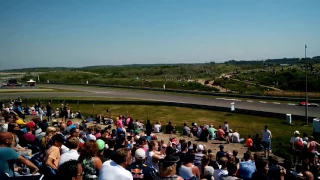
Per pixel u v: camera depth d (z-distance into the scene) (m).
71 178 3.91
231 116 37.69
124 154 5.20
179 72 125.19
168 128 26.92
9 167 5.36
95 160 6.17
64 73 136.88
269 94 56.16
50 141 8.62
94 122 32.38
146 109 44.41
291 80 75.25
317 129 26.72
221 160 8.16
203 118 37.34
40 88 76.75
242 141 23.27
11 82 88.00
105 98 53.41
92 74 132.75
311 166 10.07
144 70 136.38
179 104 45.62
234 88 72.50
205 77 102.56
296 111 37.59
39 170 5.96
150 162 9.44
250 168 7.99
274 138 25.83
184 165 7.24
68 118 34.53
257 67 127.31
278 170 7.86
